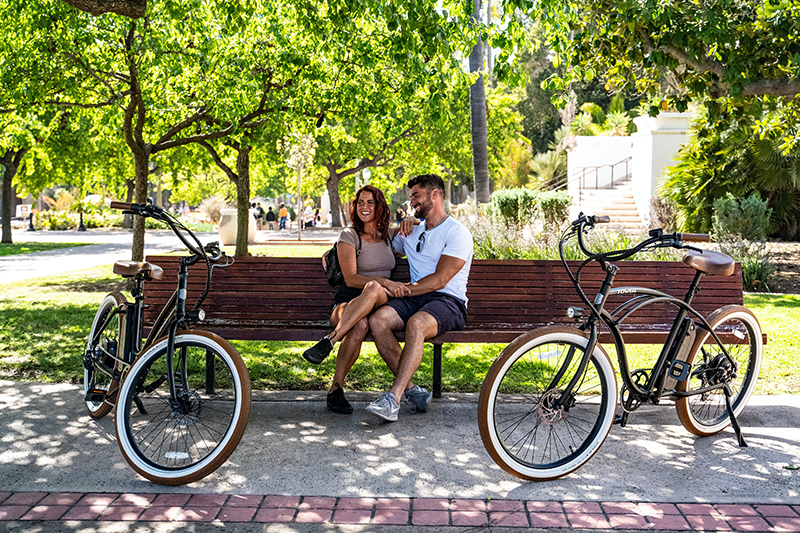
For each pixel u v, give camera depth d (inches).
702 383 160.2
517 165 1593.3
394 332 172.1
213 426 162.7
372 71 354.3
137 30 353.7
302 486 132.0
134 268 159.0
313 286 198.5
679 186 629.9
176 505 123.6
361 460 144.9
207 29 351.6
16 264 583.5
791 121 347.3
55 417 170.1
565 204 705.0
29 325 290.0
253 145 495.8
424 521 118.1
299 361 232.1
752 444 156.5
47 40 354.0
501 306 200.4
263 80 406.6
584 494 129.7
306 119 434.0
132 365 139.3
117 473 137.5
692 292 159.0
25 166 944.9
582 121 1406.3
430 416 173.5
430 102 254.1
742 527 116.4
